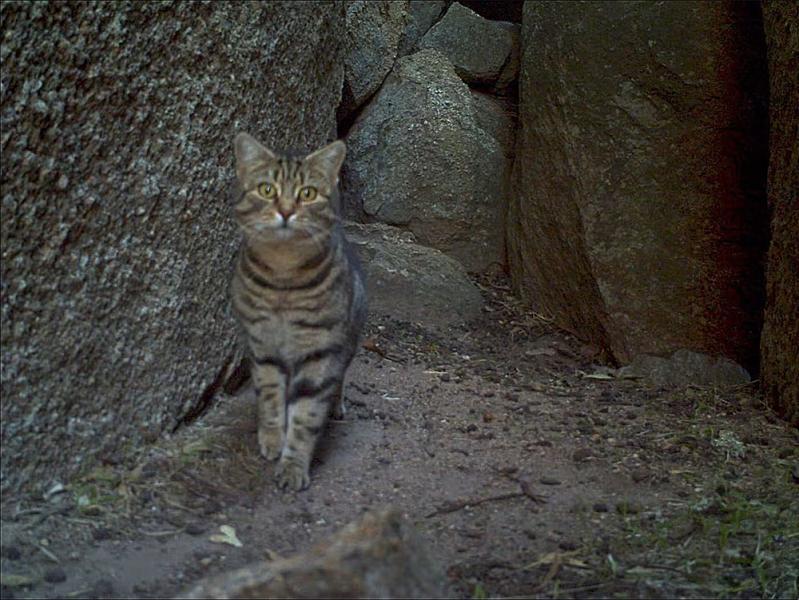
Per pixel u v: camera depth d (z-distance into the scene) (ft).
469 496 4.15
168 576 3.39
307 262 4.07
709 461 4.76
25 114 3.50
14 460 3.54
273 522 3.80
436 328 6.37
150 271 4.10
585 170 6.33
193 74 4.25
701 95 6.11
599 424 5.09
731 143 6.09
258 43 4.65
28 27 3.47
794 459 4.86
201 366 4.41
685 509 4.23
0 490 3.50
